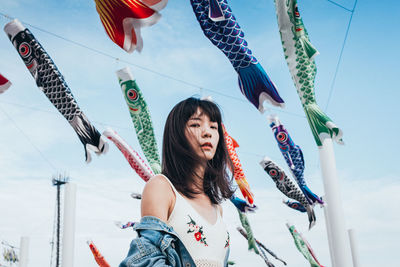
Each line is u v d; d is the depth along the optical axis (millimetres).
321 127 3910
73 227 6723
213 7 3570
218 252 1208
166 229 1059
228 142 4938
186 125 1387
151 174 4961
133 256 989
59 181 11633
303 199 5512
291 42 3900
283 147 5152
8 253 12203
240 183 4840
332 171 3959
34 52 3807
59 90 3902
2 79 3299
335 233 3904
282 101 3650
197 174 1350
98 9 2658
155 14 2594
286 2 3830
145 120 4734
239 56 3680
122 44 2625
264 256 9617
